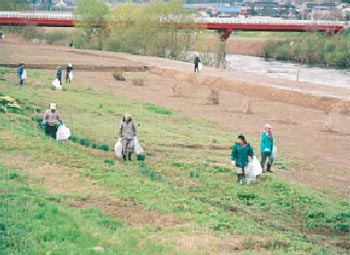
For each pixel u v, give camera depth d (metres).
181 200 56.16
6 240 38.72
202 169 74.94
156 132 100.44
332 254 46.03
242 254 41.50
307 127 121.94
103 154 77.81
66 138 80.44
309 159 91.06
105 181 60.31
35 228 41.78
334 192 71.12
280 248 44.47
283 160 87.31
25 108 106.56
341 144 104.88
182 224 48.62
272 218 57.59
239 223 50.84
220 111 137.88
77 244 39.47
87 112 115.31
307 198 65.06
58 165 65.25
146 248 40.97
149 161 76.88
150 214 50.66
